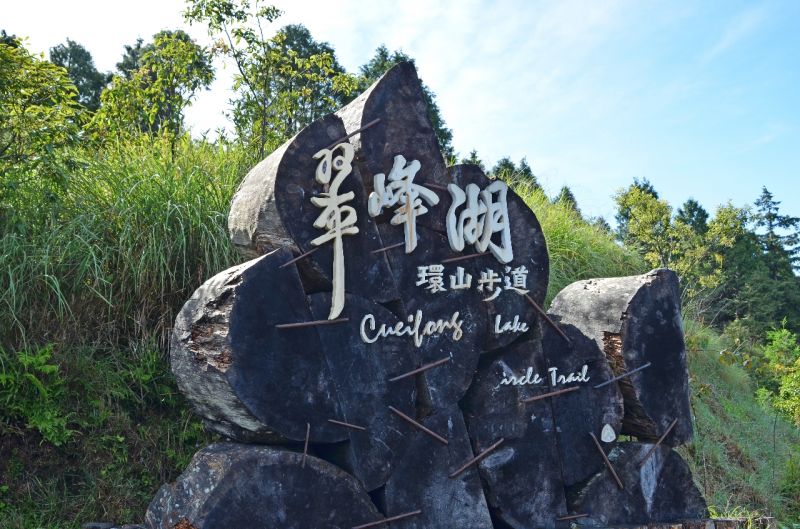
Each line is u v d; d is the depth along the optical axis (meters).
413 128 4.07
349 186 3.83
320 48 17.39
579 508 4.42
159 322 5.36
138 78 8.20
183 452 5.02
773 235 29.20
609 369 4.64
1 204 5.40
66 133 5.74
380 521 3.71
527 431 4.31
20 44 5.74
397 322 3.88
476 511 4.05
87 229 5.32
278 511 3.44
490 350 4.31
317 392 3.59
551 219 8.53
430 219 4.09
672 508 4.75
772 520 5.88
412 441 3.88
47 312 5.09
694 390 8.66
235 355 3.37
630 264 9.36
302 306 3.59
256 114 8.12
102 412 4.88
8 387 4.70
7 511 4.35
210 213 5.71
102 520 4.51
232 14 8.07
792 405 9.86
